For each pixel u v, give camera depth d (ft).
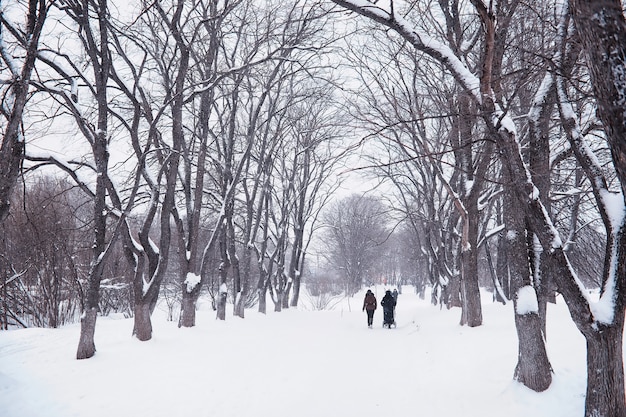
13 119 23.94
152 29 38.52
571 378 19.85
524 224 21.30
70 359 27.22
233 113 55.47
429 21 38.86
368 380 26.32
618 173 10.44
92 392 21.91
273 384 25.22
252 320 57.00
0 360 26.86
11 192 25.21
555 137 34.04
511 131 17.13
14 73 24.86
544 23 23.61
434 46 18.30
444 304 67.72
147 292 33.14
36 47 24.62
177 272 93.66
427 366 28.55
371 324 56.08
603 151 32.73
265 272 79.87
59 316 59.00
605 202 15.29
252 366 29.14
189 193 45.14
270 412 20.62
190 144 46.68
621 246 14.46
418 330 45.32
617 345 14.42
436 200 73.51
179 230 44.11
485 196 46.24
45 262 54.39
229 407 21.09
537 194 16.61
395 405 21.54
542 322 22.41
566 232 55.72
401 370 28.71
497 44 26.58
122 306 77.10
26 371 24.61
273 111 62.95
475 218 40.50
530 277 21.12
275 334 44.52
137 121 33.22
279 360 31.55
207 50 47.80
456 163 42.29
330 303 134.31
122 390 22.40
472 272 39.04
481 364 25.36
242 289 62.80
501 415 18.79
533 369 19.74
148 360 27.96
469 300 38.65
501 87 25.81
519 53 27.76
